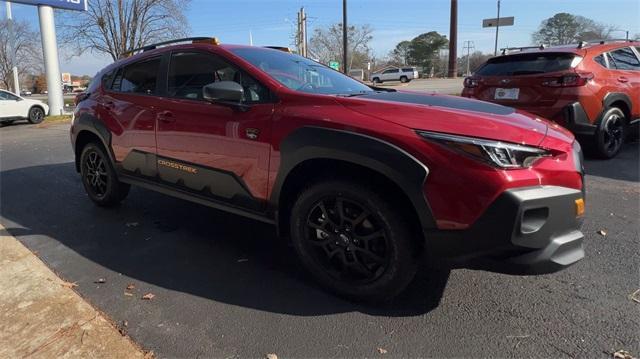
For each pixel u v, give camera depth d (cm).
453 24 5575
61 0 1947
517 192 236
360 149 261
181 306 290
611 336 252
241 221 449
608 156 664
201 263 355
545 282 314
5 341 252
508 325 265
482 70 715
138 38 2692
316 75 381
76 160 520
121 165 446
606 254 355
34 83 6247
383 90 388
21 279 324
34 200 545
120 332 262
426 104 293
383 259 274
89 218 468
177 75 388
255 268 345
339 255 291
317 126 282
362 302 292
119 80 453
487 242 240
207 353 244
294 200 319
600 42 678
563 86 611
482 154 238
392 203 263
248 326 268
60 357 238
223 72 353
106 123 452
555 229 250
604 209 459
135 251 380
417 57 9188
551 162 253
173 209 491
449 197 242
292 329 265
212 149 346
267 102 317
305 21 3519
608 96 632
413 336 256
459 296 298
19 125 1720
